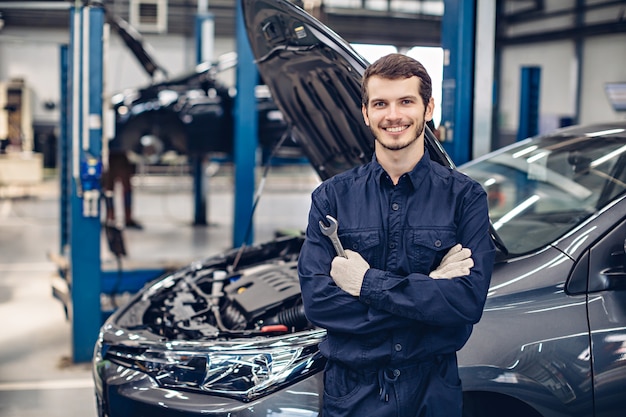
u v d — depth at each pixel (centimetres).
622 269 218
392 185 177
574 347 209
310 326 237
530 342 207
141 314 264
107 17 600
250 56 622
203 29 928
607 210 225
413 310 164
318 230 179
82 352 422
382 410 174
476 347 204
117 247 473
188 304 270
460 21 379
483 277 168
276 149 295
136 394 214
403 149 171
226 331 233
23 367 416
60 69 542
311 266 176
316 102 262
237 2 614
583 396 210
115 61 1692
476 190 176
